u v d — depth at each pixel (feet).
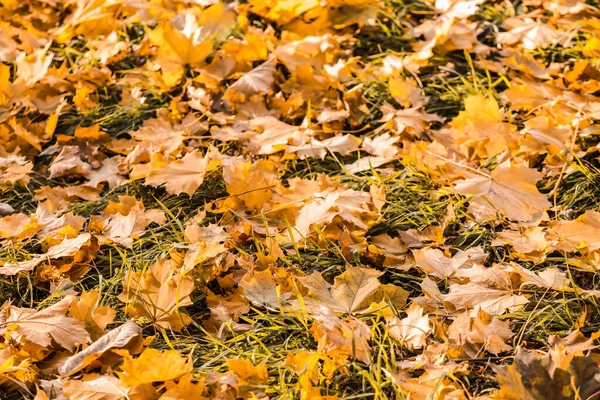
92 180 9.00
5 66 9.61
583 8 10.16
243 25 10.32
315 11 10.32
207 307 7.98
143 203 8.82
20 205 8.90
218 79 9.66
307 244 8.27
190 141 9.25
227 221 8.46
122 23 10.54
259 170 8.83
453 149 9.02
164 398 7.17
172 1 10.62
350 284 7.80
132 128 9.53
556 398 7.07
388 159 8.90
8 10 10.75
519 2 10.56
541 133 8.79
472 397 7.27
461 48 9.93
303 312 7.68
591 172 8.68
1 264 8.25
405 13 10.52
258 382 7.34
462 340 7.52
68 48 10.35
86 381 7.29
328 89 9.55
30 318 7.68
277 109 9.45
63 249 8.23
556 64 9.71
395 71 9.75
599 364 7.32
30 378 7.45
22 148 9.30
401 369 7.40
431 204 8.61
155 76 9.80
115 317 7.91
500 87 9.73
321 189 8.52
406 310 7.78
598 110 8.98
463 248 8.31
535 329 7.72
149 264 8.25
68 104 9.80
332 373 7.38
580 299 7.80
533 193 8.36
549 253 8.18
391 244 8.27
